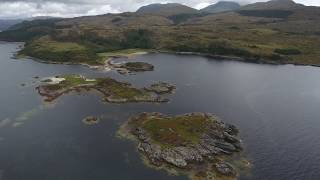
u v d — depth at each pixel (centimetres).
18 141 9850
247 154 9138
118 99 13650
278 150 9438
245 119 11938
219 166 8194
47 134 10338
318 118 12212
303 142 10019
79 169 8325
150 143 9294
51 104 13262
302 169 8444
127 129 10588
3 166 8481
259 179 7919
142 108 12875
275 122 11700
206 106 13375
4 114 12088
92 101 13700
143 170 8225
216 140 9481
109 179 7881
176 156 8538
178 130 9844
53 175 8069
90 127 10869
